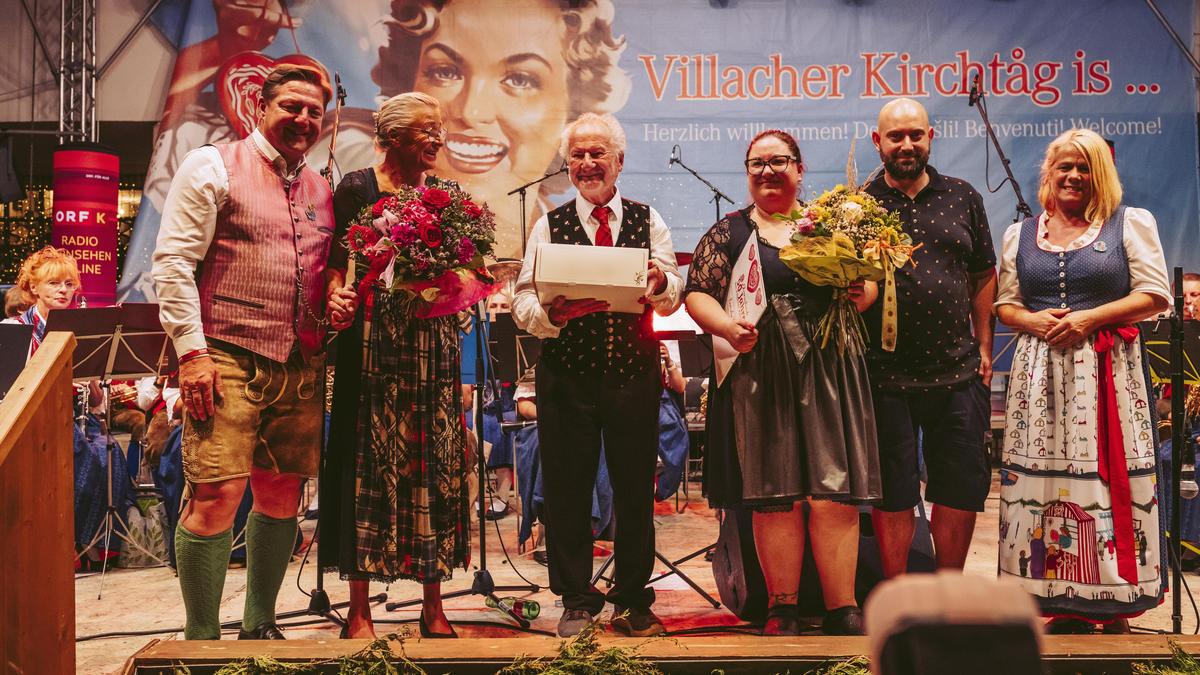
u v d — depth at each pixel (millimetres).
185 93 9094
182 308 2637
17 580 1979
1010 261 3240
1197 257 9125
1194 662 2160
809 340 2887
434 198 2785
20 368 4160
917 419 3094
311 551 5352
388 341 2863
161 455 5113
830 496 2789
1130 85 9172
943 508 3113
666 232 3270
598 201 3191
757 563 3361
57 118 9477
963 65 9211
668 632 3299
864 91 9250
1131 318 2988
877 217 2867
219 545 2709
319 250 2875
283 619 3639
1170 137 9156
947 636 458
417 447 2887
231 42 9117
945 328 3072
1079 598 2947
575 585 3113
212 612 2715
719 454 3033
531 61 9180
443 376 2930
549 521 3145
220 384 2660
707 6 9250
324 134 9016
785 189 3080
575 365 3100
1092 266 3031
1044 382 3045
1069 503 2973
